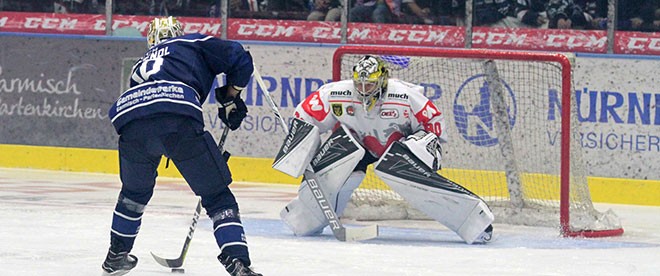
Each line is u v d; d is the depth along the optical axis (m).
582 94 25.55
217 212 11.41
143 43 28.33
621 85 25.31
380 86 17.08
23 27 30.89
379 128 17.50
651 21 27.58
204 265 13.37
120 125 11.39
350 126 17.55
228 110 12.07
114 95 28.58
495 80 20.70
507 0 28.38
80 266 12.94
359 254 14.84
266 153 27.62
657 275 13.42
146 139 11.23
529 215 19.53
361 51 19.62
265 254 14.56
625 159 25.34
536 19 28.27
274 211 21.03
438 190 16.59
